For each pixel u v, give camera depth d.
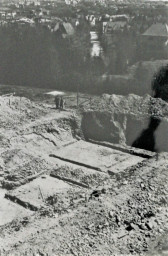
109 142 33.06
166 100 40.72
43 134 31.95
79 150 30.89
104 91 47.97
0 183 24.70
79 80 50.62
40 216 19.34
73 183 24.75
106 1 191.25
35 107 36.62
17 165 26.55
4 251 15.27
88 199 19.83
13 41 59.16
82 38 64.62
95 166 27.44
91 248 14.13
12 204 22.16
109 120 33.25
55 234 15.73
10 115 33.59
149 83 43.84
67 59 55.19
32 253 14.24
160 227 15.17
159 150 31.47
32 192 23.16
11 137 29.94
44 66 54.78
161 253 13.12
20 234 17.22
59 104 38.16
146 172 22.91
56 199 21.47
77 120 34.22
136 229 15.20
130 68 51.25
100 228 15.76
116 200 18.28
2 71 56.75
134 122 32.97
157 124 31.70
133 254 13.33
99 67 53.44
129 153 30.92
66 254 13.86
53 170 26.42
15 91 50.19
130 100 34.88
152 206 17.30
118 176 24.30
